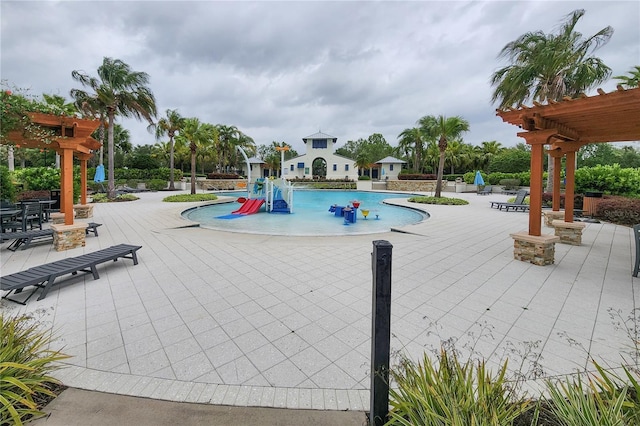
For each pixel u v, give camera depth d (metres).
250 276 4.84
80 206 10.45
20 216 8.23
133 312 3.55
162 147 40.41
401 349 2.78
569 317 3.45
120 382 2.34
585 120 5.65
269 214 13.79
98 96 17.52
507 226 9.67
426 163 40.19
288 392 2.25
